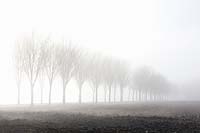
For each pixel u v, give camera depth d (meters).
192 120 24.05
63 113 29.30
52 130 16.16
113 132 16.05
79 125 18.84
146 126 19.00
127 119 23.97
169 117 27.09
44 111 32.62
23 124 18.42
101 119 23.50
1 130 15.72
